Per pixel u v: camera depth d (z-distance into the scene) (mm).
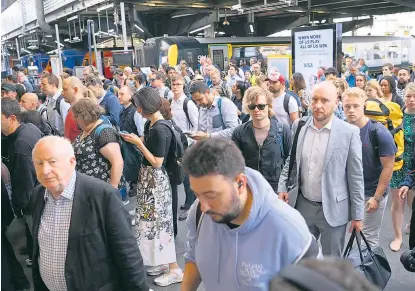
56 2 22422
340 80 4383
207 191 1165
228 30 29000
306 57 8070
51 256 1876
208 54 17109
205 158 1151
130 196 5484
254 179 1317
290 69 9484
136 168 3387
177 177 3273
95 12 20828
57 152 1809
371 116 3303
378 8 26234
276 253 1279
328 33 7496
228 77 10273
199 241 1448
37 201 1937
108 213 1883
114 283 1971
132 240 1958
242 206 1249
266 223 1290
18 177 3031
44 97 6711
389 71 8570
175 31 26328
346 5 24016
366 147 2879
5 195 2969
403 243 3867
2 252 3020
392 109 3502
